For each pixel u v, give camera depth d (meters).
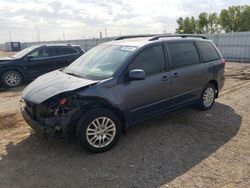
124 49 4.95
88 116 4.14
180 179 3.57
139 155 4.25
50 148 4.54
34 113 4.28
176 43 5.52
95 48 5.68
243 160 4.03
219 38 23.92
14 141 4.88
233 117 5.89
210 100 6.43
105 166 3.95
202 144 4.59
